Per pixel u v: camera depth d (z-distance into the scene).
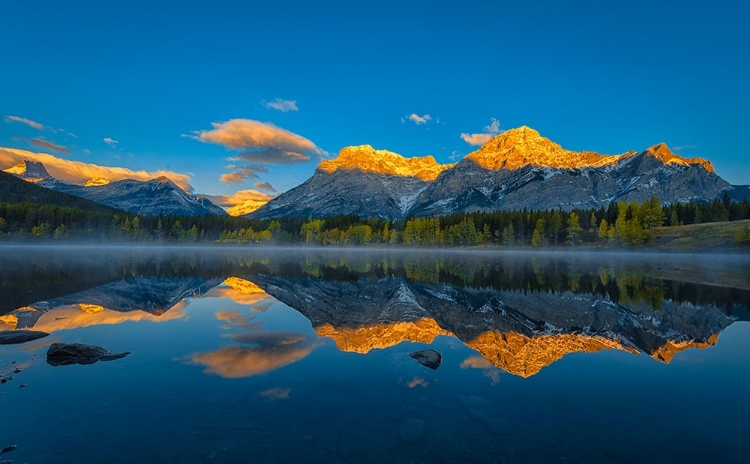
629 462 9.30
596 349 20.00
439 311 31.36
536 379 15.30
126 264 73.88
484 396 13.45
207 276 55.03
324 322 25.91
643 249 124.69
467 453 9.73
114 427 10.72
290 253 148.12
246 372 15.49
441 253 154.25
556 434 10.73
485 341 21.69
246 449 9.75
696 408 12.49
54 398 12.58
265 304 32.56
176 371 15.40
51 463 8.96
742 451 9.83
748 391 13.96
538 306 33.59
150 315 26.98
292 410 12.07
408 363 17.03
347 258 116.00
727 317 28.53
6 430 10.45
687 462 9.30
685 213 142.75
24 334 20.11
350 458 9.44
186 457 9.32
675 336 22.83
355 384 14.46
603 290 43.28
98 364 16.03
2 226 159.25
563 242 157.50
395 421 11.47
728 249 104.44
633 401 13.02
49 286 40.03
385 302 35.81
